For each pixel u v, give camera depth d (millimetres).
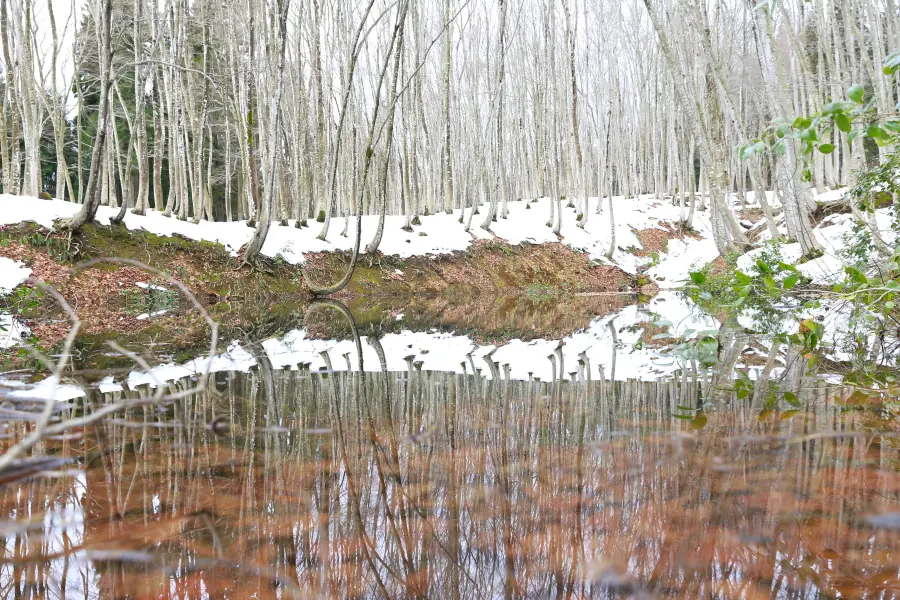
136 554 1301
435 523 1464
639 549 1271
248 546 1347
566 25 21172
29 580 1182
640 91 27984
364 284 15023
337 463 1972
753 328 6203
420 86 20594
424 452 2092
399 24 10406
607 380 3537
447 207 20484
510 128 29500
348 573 1211
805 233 9672
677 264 20078
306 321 8695
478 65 22594
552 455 1991
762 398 2797
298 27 16031
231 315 9555
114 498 1647
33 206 10969
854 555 1188
